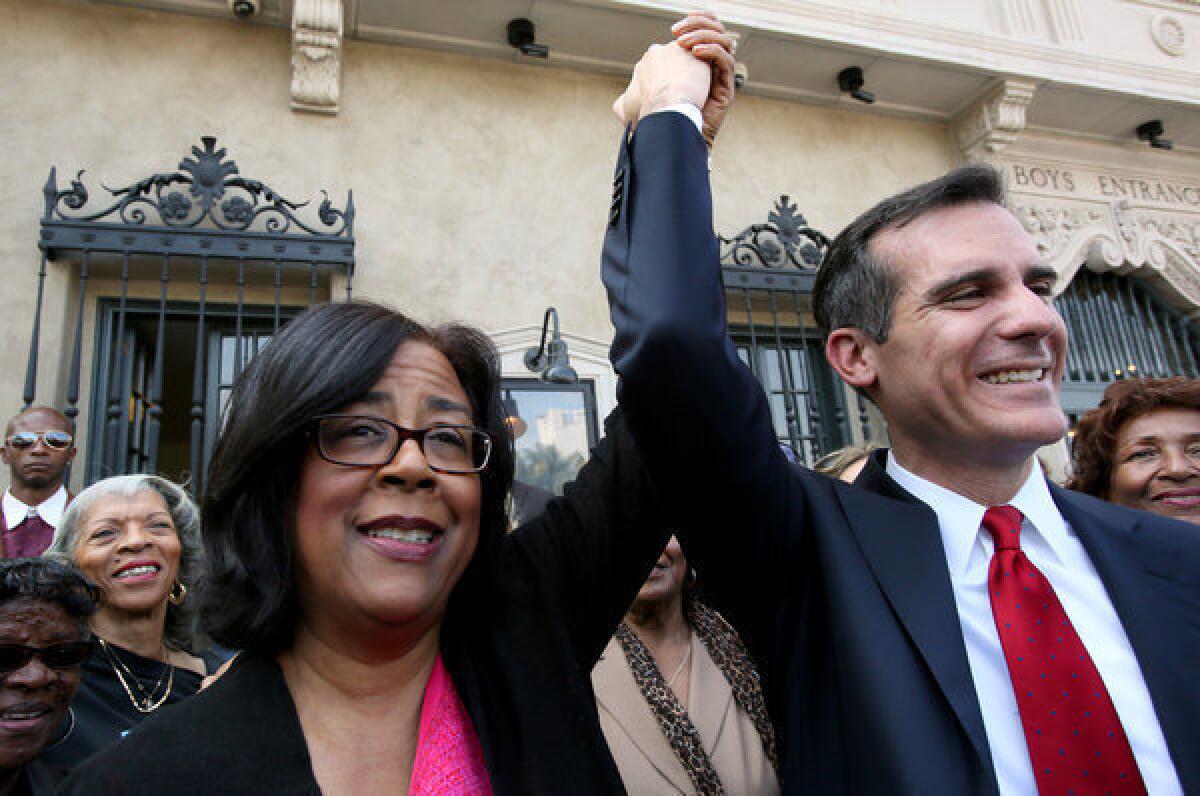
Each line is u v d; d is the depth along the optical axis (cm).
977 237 101
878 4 483
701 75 105
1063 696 88
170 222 365
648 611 165
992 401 98
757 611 109
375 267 400
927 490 108
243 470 89
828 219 492
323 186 403
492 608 101
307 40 399
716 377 90
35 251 357
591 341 412
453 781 85
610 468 109
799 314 454
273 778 78
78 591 158
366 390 91
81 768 78
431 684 94
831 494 111
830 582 99
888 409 112
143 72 394
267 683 88
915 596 95
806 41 460
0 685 146
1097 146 550
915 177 520
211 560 92
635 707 150
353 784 84
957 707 86
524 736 87
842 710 93
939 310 101
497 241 423
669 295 89
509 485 106
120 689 187
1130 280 554
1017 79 499
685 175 96
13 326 345
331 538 88
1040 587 96
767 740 151
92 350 367
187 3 402
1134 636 94
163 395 562
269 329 400
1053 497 111
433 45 438
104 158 377
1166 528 107
